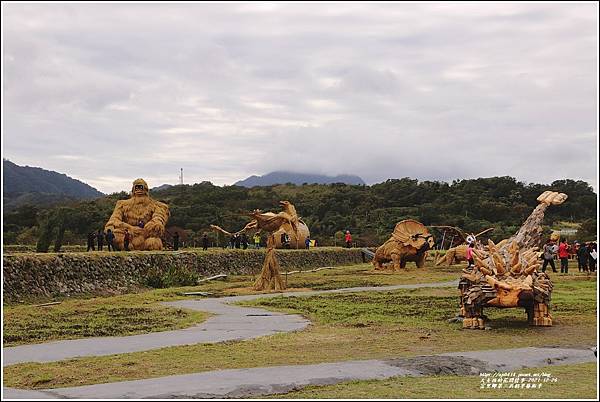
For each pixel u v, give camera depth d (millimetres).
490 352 11148
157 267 30797
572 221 70750
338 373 9305
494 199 74250
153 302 21266
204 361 10781
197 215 66812
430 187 80062
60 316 17609
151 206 36406
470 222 67125
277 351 11781
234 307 19531
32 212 51438
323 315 17281
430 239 38625
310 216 75688
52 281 24500
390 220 70375
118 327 15461
